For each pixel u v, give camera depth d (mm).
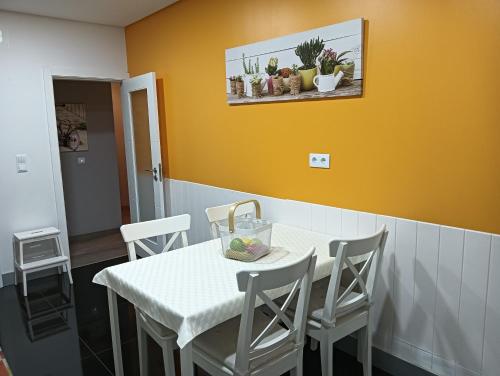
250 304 1453
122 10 3539
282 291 1787
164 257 2098
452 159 1900
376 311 2314
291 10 2494
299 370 1754
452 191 1921
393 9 2008
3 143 3529
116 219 5402
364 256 2164
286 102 2633
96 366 2402
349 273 2348
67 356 2514
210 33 3131
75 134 4926
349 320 1944
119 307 3152
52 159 3789
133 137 4199
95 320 2965
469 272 1903
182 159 3730
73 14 3605
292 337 1701
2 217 3584
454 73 1840
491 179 1783
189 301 1576
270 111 2756
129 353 2529
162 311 1568
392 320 2248
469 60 1784
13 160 3592
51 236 3586
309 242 2297
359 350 2182
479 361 1929
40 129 3705
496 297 1829
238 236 2025
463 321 1959
